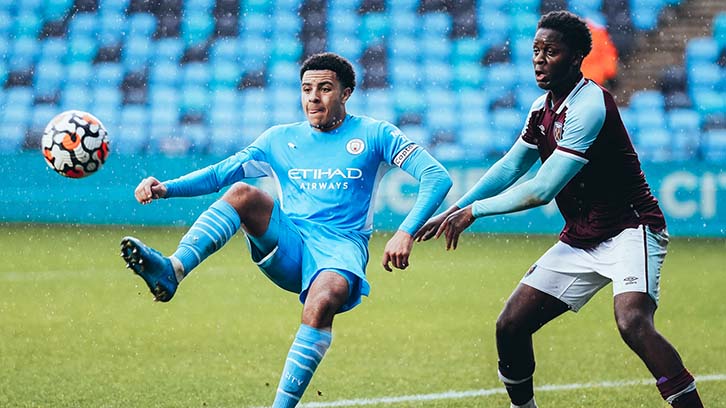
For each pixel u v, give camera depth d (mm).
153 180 16859
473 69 63938
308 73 17500
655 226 16219
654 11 64750
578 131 15719
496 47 64750
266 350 26391
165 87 63562
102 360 24797
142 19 66375
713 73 63000
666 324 30891
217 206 15938
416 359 25312
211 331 28969
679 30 64188
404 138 17484
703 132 60875
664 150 60281
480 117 62000
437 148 61031
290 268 16938
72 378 22688
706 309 33531
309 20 65875
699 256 46250
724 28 64188
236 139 61312
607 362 25188
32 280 37562
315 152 17578
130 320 30469
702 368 24422
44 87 63969
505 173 17531
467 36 65250
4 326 29172
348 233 17250
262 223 16328
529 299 16859
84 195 54188
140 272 14445
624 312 15477
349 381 22703
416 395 21297
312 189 17469
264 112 62406
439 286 37844
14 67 64812
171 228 52562
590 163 16047
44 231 51250
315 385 22312
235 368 24094
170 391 21547
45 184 54406
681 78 62812
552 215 53250
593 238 16438
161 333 28547
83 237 49188
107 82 64062
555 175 15742
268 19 66000
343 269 16438
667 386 15164
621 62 63312
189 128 61812
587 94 15969
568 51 15938
